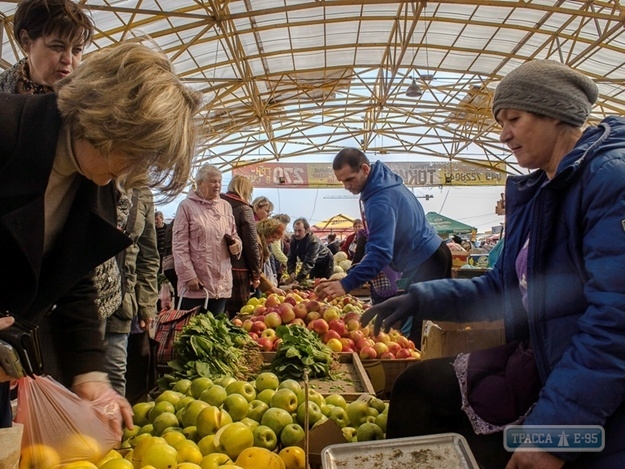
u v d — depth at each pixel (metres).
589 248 1.32
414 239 3.37
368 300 7.77
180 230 4.09
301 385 2.40
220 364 2.86
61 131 1.22
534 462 1.30
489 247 13.96
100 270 2.04
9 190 1.20
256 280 5.00
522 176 1.75
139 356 3.19
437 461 1.27
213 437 1.84
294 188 25.28
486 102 20.06
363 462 1.27
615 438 1.29
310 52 15.57
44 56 1.95
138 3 10.51
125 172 1.24
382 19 13.62
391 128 24.84
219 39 12.91
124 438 2.00
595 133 1.44
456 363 1.65
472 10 13.25
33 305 1.51
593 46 13.02
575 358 1.29
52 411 1.41
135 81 1.16
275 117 21.30
